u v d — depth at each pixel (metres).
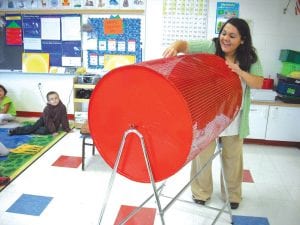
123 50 4.02
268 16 3.65
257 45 3.74
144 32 3.91
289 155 3.36
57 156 3.05
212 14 3.73
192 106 0.98
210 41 2.00
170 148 1.04
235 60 1.89
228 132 2.00
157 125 1.04
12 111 4.22
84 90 3.95
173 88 0.96
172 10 3.78
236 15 3.69
